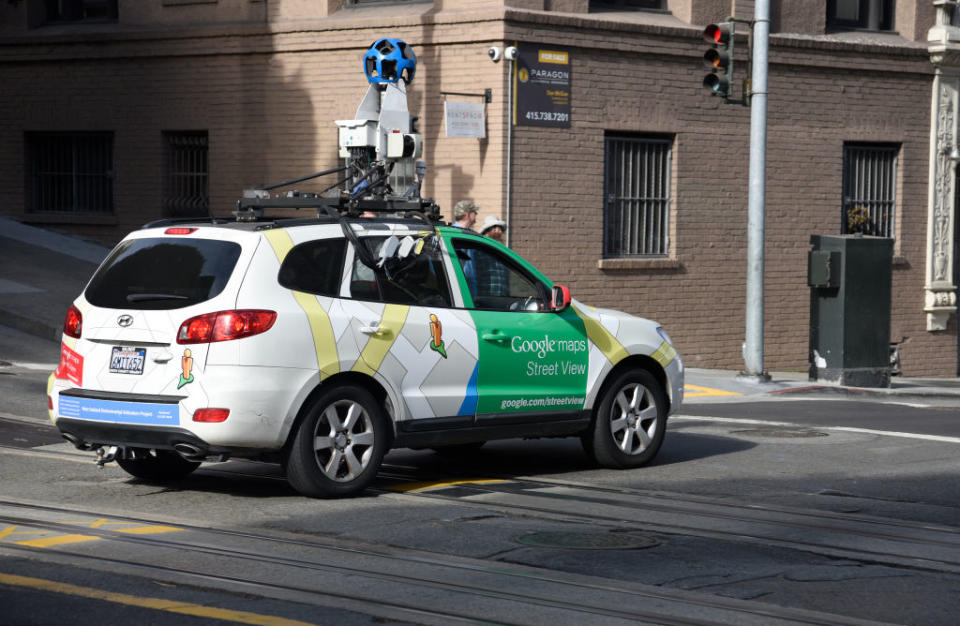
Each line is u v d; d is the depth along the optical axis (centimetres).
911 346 2844
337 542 909
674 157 2480
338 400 1068
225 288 1022
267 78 2553
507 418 1178
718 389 2027
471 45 2294
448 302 1153
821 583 812
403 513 1015
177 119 2666
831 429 1574
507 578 813
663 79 2447
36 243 2670
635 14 2450
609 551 890
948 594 791
